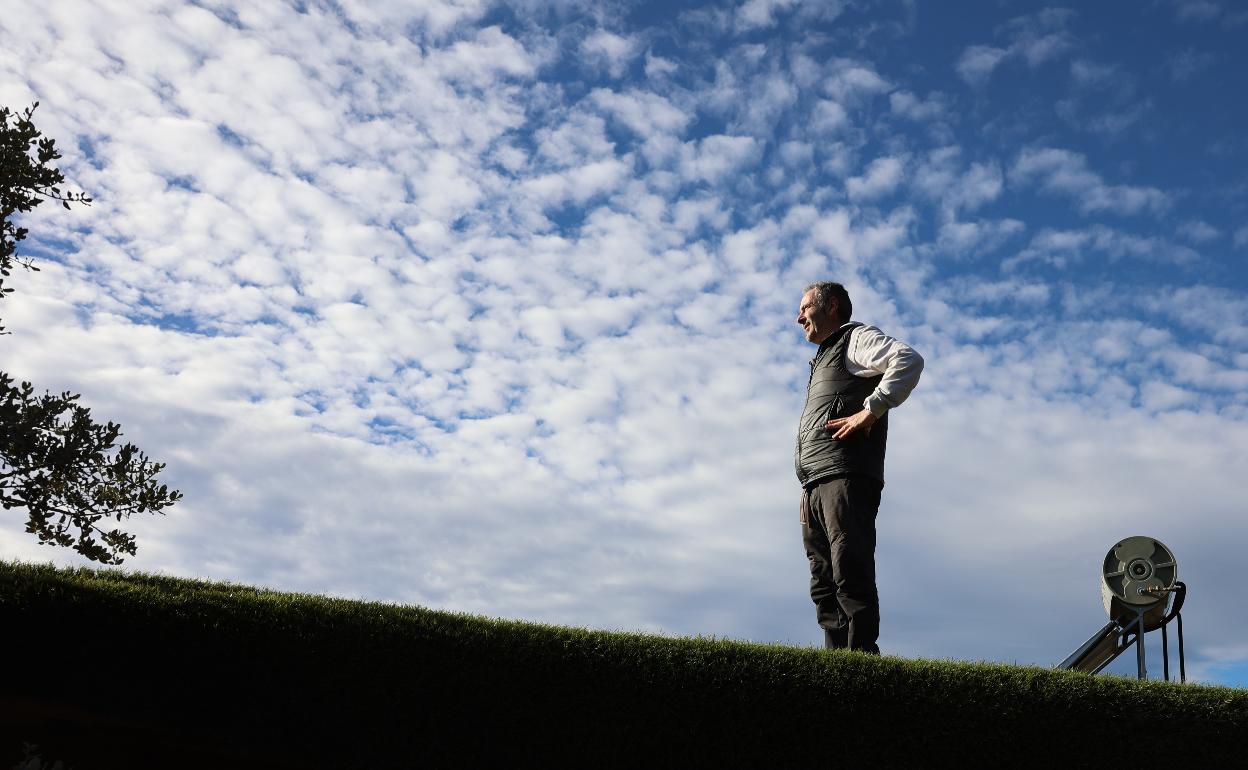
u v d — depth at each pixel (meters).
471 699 3.84
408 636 3.90
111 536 4.66
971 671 4.09
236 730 3.80
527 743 3.83
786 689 3.93
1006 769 3.89
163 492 4.82
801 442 5.28
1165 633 6.61
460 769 3.79
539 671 3.89
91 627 3.82
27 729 3.74
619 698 3.88
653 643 4.08
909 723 3.89
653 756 3.86
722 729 3.87
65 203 4.83
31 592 3.85
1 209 4.70
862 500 4.94
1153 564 6.56
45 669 3.80
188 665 3.82
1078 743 3.93
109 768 3.74
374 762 3.79
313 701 3.81
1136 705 4.02
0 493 4.46
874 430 5.05
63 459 4.48
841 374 5.19
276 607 3.96
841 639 5.08
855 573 4.84
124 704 3.80
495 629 4.04
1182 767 3.92
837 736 3.88
